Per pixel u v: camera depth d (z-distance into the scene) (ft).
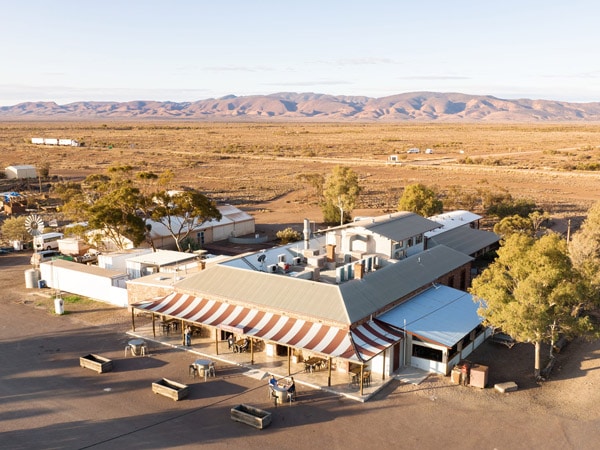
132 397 101.60
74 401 100.27
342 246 155.74
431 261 146.82
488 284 107.34
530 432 88.38
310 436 87.45
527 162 536.83
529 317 99.35
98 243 203.21
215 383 107.04
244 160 588.50
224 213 256.52
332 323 108.27
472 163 538.47
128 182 239.91
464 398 100.32
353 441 86.02
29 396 102.37
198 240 235.20
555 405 97.25
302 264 148.25
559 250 106.63
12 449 84.48
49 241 225.15
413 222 164.55
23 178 420.36
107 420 93.35
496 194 319.68
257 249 229.25
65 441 86.84
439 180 425.69
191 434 88.63
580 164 486.79
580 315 143.43
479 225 260.42
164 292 140.67
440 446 84.48
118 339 130.62
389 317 116.67
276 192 385.29
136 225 190.90
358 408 96.68
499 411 95.40
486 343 127.03
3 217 297.53
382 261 143.84
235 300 122.01
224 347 124.26
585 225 152.56
